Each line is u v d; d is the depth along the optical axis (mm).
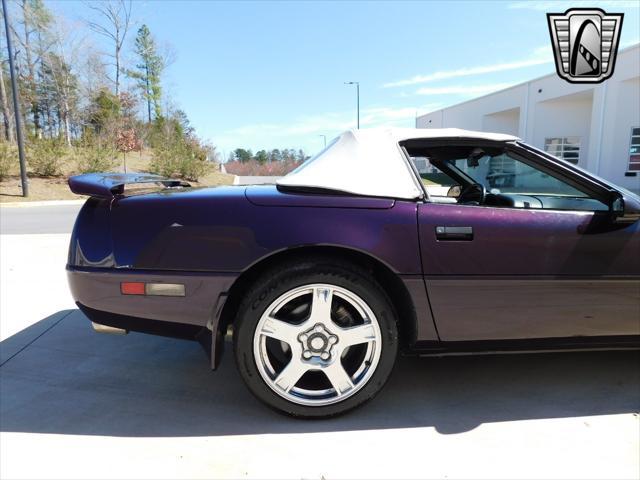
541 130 21625
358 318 2061
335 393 2061
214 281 1992
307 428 2018
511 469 1733
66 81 33188
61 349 2867
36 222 10516
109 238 2061
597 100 17547
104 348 2891
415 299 2061
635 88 16406
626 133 16844
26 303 3781
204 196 2109
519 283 2072
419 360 2717
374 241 1997
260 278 1993
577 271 2100
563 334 2182
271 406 2051
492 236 2053
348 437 1948
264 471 1730
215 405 2213
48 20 31438
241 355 2002
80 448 1865
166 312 2041
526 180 2680
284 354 2096
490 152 2492
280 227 1987
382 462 1781
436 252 2033
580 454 1822
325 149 2414
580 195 2551
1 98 29109
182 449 1865
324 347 2031
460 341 2156
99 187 2117
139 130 32438
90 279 2059
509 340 2176
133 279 2021
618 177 17266
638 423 2039
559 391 2332
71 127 35688
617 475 1696
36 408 2172
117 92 35500
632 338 2234
